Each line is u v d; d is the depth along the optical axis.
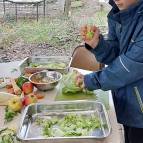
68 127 1.49
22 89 1.93
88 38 1.81
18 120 1.61
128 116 1.74
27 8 7.02
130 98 1.70
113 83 1.55
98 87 1.61
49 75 2.12
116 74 1.52
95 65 2.66
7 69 2.42
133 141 1.81
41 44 5.31
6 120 1.61
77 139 1.32
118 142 1.39
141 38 1.50
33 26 6.19
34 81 2.01
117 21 1.69
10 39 5.52
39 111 1.65
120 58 1.53
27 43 5.35
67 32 5.82
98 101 1.72
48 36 5.65
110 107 1.73
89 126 1.49
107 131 1.42
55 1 7.22
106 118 1.50
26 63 2.44
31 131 1.47
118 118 1.79
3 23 6.39
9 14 6.88
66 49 5.06
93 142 1.33
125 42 1.63
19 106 1.69
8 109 1.68
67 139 1.32
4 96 1.78
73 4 7.44
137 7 1.56
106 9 6.87
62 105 1.66
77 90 1.91
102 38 1.84
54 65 2.36
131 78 1.53
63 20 6.55
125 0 1.56
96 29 1.83
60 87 2.03
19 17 6.75
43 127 1.50
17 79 2.04
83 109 1.66
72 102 1.66
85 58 2.70
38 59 2.49
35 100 1.76
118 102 1.77
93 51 1.85
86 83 1.64
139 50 1.48
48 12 7.02
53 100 1.84
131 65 1.49
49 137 1.35
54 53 4.90
